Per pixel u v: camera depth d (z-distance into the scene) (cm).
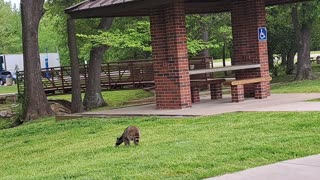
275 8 3309
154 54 1630
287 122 1181
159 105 1641
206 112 1470
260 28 1747
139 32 2586
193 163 849
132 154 988
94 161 971
